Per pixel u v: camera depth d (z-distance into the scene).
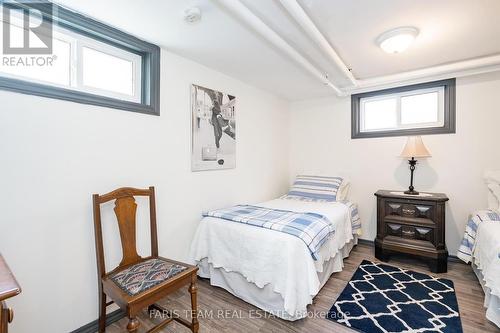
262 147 3.33
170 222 2.14
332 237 2.25
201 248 2.21
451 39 1.98
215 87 2.58
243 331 1.61
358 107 3.37
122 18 1.59
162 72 2.06
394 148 3.08
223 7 1.49
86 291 1.58
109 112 1.71
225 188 2.73
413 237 2.59
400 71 2.71
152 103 1.98
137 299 1.27
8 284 0.73
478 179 2.61
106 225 1.70
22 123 1.33
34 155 1.37
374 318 1.71
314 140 3.74
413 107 3.04
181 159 2.23
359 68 2.63
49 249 1.43
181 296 2.04
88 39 1.65
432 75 2.67
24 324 1.34
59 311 1.47
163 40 1.92
